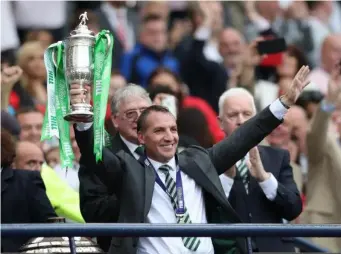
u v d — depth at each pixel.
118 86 24.83
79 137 15.23
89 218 16.62
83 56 14.93
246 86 25.00
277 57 24.45
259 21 31.12
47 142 21.81
